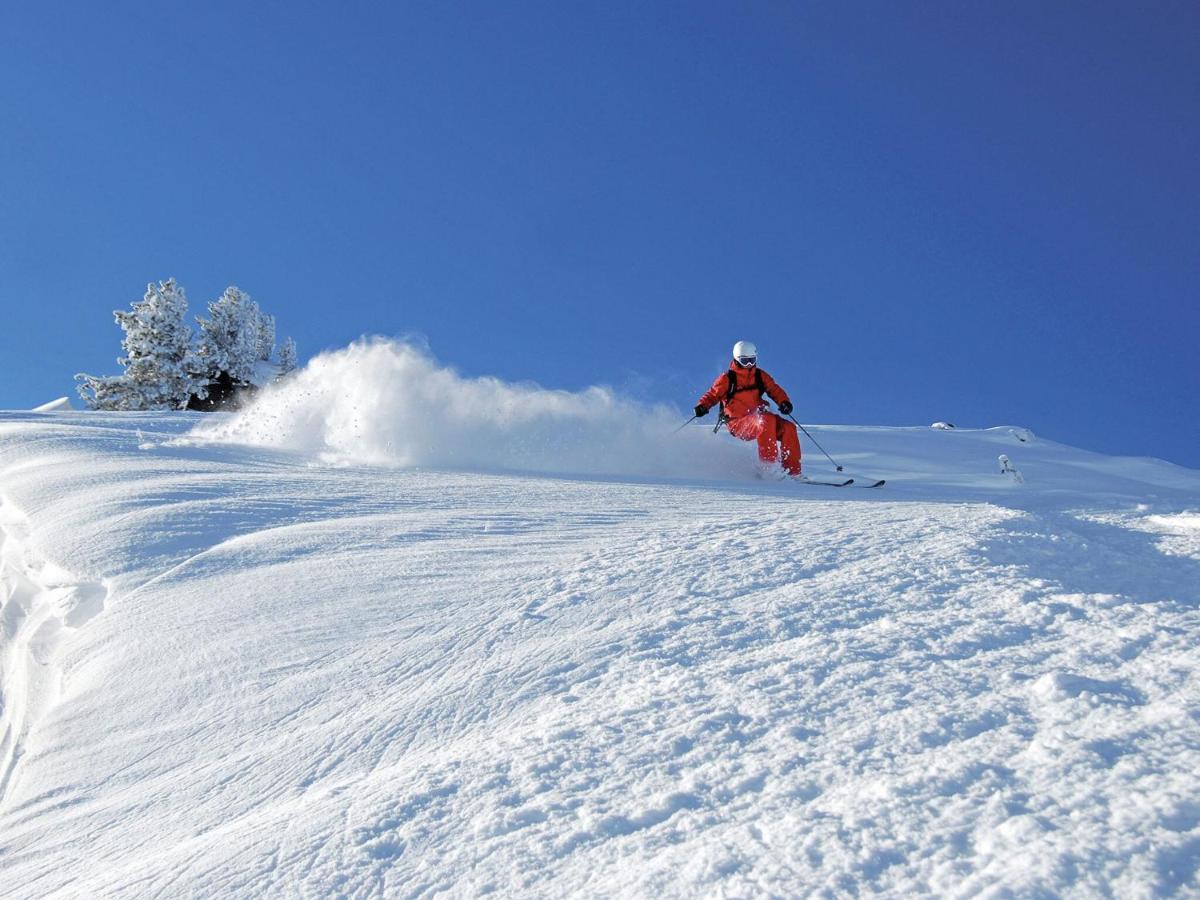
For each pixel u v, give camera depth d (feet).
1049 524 14.51
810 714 7.46
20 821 9.37
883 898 4.82
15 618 17.10
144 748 10.37
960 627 9.18
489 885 5.91
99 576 16.05
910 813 5.57
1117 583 10.75
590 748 7.57
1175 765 5.67
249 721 10.43
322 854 6.76
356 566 14.98
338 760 9.01
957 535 13.38
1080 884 4.61
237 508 19.26
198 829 8.30
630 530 16.42
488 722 8.99
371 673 10.94
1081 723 6.56
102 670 12.57
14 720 13.47
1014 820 5.26
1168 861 4.68
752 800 6.22
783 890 5.04
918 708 7.23
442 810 7.03
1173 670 7.44
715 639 9.87
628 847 5.95
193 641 12.84
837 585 11.19
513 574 13.83
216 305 127.65
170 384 121.70
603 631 10.77
